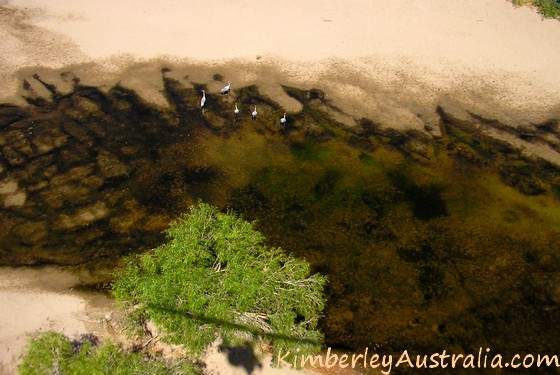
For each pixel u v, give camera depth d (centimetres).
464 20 4081
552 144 3384
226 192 3138
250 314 2253
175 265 2272
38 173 3203
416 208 3069
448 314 2634
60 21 4069
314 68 3788
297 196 3117
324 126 3472
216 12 4131
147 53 3875
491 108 3566
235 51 3888
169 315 2147
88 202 3072
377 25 4050
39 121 3481
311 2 4184
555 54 3850
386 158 3306
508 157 3319
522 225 2997
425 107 3575
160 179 3191
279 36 3975
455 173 3238
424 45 3922
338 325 2586
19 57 3831
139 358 2152
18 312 2562
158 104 3584
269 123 3488
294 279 2372
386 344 2525
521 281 2764
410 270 2798
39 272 2755
